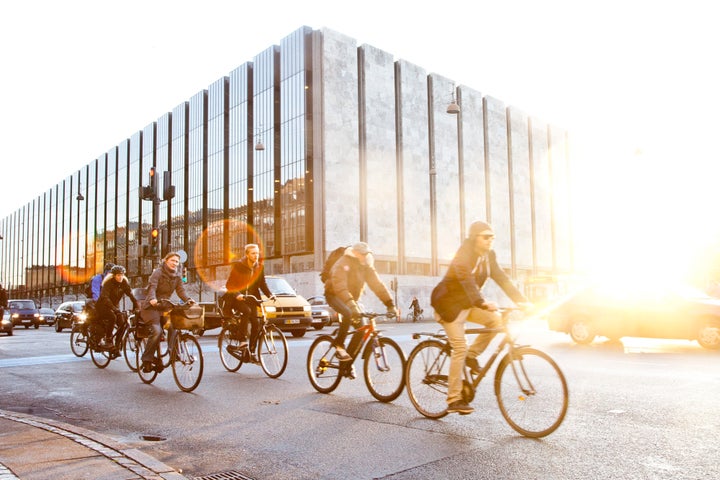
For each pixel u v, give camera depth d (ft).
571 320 46.06
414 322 125.59
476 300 16.55
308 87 151.74
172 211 209.05
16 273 383.24
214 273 184.44
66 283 301.63
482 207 189.26
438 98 178.60
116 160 255.09
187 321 26.03
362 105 157.79
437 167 175.22
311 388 25.59
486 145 194.90
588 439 15.97
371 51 160.76
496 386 17.38
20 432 16.75
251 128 174.19
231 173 179.22
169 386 27.43
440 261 171.83
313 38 153.07
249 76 176.24
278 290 61.36
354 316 22.62
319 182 148.36
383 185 159.22
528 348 16.52
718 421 17.99
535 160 216.74
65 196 310.24
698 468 13.35
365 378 22.80
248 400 23.15
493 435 16.58
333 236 146.92
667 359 35.09
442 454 14.78
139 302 32.01
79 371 33.45
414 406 19.81
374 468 13.87
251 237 169.27
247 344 30.27
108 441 15.79
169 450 16.12
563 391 15.62
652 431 16.80
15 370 34.01
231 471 14.08
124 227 242.99
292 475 13.62
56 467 13.17
